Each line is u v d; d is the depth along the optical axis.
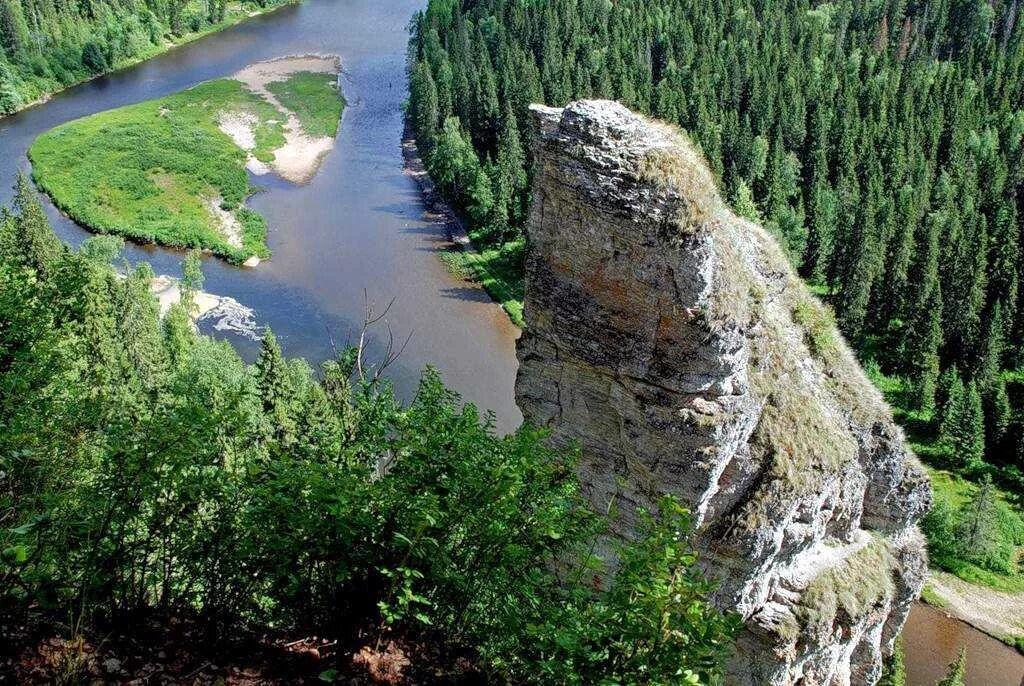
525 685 18.92
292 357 92.38
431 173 132.38
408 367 91.38
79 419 20.73
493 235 115.81
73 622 17.05
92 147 131.38
